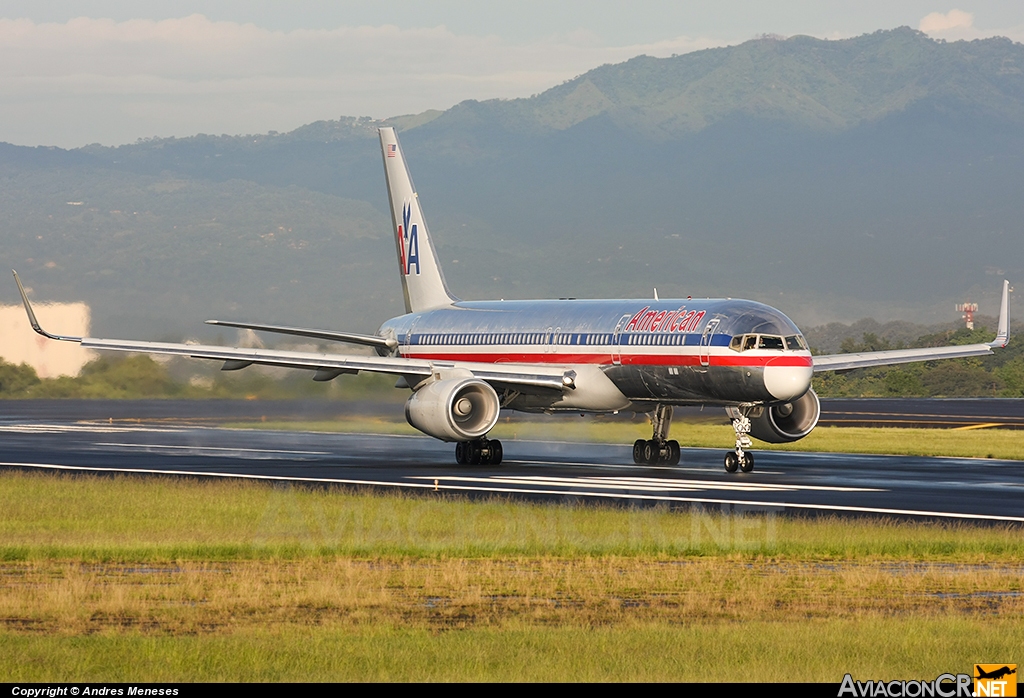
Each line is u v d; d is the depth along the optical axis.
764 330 149.00
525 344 176.25
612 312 168.12
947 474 152.38
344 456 182.12
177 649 57.75
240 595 71.69
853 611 69.44
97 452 189.62
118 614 66.62
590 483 137.12
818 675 54.97
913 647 59.41
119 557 85.56
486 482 138.25
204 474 150.75
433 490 129.62
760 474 150.88
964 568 83.44
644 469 157.62
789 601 72.12
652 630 62.78
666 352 155.88
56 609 67.25
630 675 54.44
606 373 165.00
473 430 159.25
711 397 153.88
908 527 101.44
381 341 199.75
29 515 110.12
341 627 63.56
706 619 67.00
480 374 164.25
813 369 171.00
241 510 112.19
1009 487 136.25
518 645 59.19
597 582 77.12
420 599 71.75
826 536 95.94
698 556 87.69
